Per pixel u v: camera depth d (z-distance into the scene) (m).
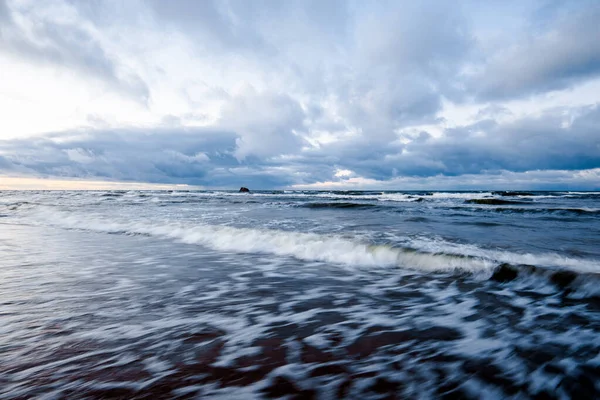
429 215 13.49
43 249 6.90
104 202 25.02
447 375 2.07
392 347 2.48
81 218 12.56
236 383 1.96
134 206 20.08
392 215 13.54
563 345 2.48
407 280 4.54
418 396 1.85
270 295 3.85
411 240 6.75
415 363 2.23
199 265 5.47
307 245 6.63
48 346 2.46
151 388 1.90
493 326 2.88
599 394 1.86
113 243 7.64
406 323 2.98
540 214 13.70
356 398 1.83
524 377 2.04
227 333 2.73
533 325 2.89
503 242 6.49
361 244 6.20
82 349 2.41
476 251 5.49
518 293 3.85
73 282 4.37
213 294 3.87
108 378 2.00
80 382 1.96
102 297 3.71
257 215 13.66
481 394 1.87
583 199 28.80
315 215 13.59
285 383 1.97
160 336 2.66
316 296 3.82
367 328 2.86
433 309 3.35
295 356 2.33
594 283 3.80
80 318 3.05
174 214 14.18
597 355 2.31
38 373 2.07
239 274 4.86
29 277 4.62
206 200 29.00
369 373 2.10
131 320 3.01
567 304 3.44
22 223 12.24
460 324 2.94
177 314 3.20
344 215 13.61
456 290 4.02
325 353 2.38
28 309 3.29
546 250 5.63
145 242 7.79
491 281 4.41
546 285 4.05
